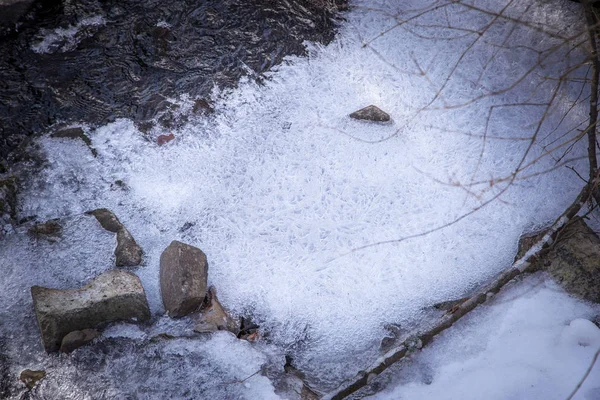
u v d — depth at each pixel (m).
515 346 2.79
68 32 3.33
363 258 2.96
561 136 3.15
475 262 2.98
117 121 3.15
